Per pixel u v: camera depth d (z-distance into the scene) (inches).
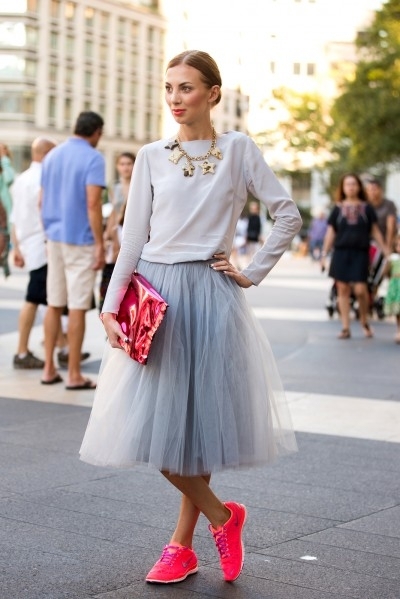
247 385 279.0
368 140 2901.1
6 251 743.7
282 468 422.6
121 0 4864.7
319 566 299.1
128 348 271.6
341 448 461.7
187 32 4416.8
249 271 285.0
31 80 4562.0
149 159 285.0
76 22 4672.7
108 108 4931.1
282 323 1010.1
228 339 277.1
